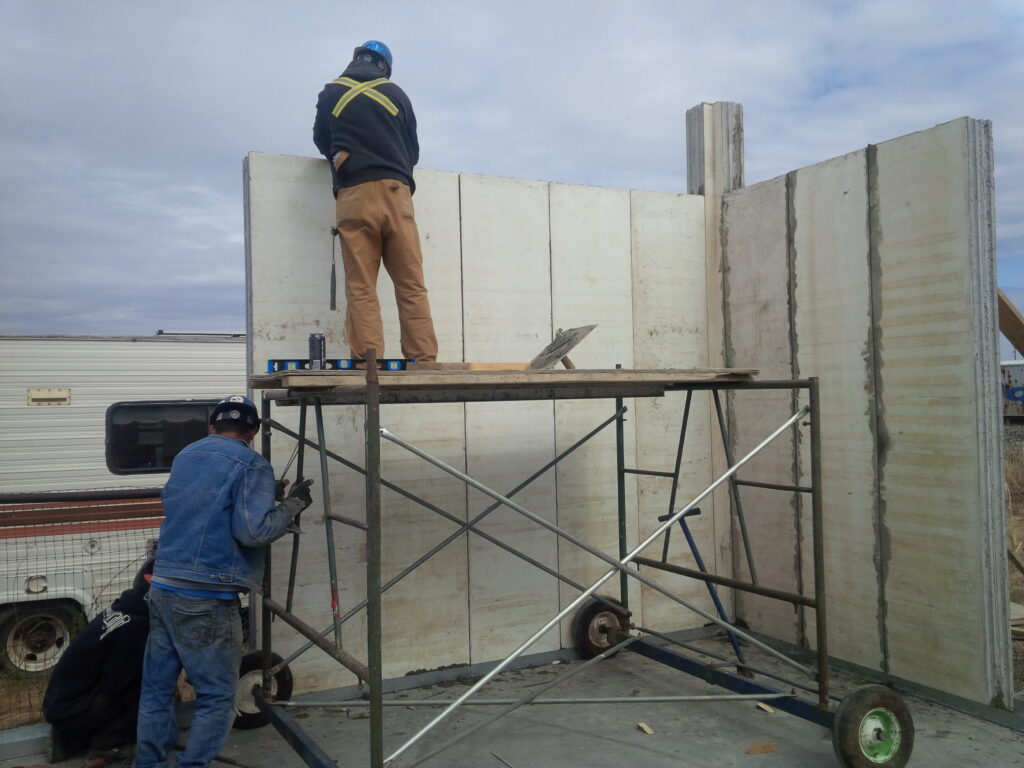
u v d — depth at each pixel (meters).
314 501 4.65
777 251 5.41
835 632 5.03
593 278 5.50
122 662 3.75
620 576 5.35
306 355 4.66
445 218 5.05
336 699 4.62
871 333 4.78
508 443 5.18
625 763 3.78
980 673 4.22
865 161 4.80
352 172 4.20
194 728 3.24
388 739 4.09
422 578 4.92
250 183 4.57
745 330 5.68
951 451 4.35
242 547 3.42
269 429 4.23
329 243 4.74
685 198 5.84
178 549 3.30
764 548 5.55
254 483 3.39
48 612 5.79
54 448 6.03
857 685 4.68
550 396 3.88
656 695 4.60
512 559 5.18
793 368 5.30
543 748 3.95
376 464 2.99
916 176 4.51
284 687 4.26
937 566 4.43
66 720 3.74
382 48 4.54
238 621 3.41
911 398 4.55
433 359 4.44
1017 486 10.80
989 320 4.23
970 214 4.24
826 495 5.07
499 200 5.21
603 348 5.51
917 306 4.51
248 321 4.57
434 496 4.96
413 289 4.39
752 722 4.22
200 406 6.49
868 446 4.81
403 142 4.38
